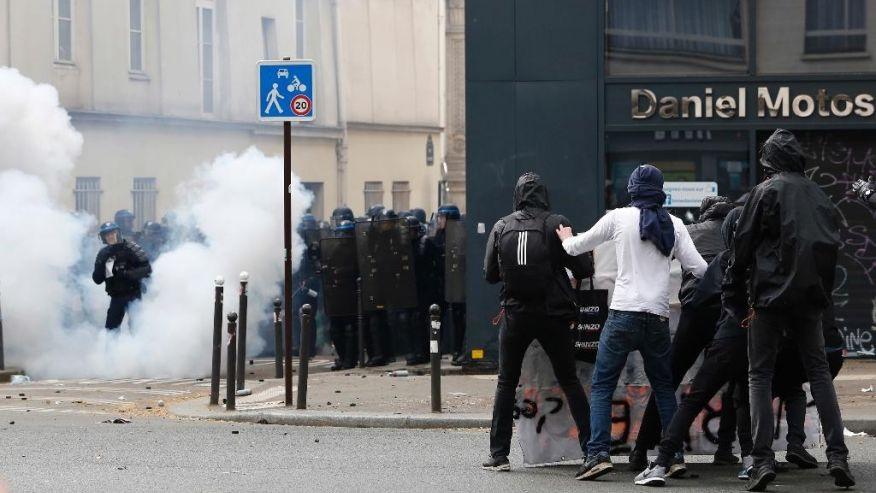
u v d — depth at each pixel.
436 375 28.59
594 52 35.31
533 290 20.77
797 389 21.38
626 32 35.38
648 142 35.41
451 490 19.97
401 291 39.38
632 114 35.28
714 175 35.22
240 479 20.92
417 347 39.84
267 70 29.83
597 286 21.86
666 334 20.45
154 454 23.47
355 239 40.00
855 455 22.91
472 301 35.78
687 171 35.31
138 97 66.81
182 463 22.48
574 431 21.91
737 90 35.09
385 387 33.19
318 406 29.91
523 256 20.78
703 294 20.69
